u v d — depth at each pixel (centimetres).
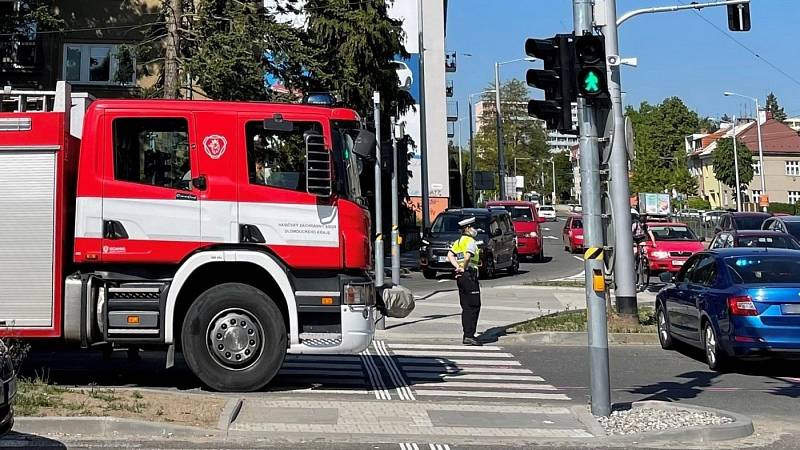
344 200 950
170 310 919
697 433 787
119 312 917
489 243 2584
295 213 939
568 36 870
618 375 1159
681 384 1091
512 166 10631
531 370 1188
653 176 8706
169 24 2284
